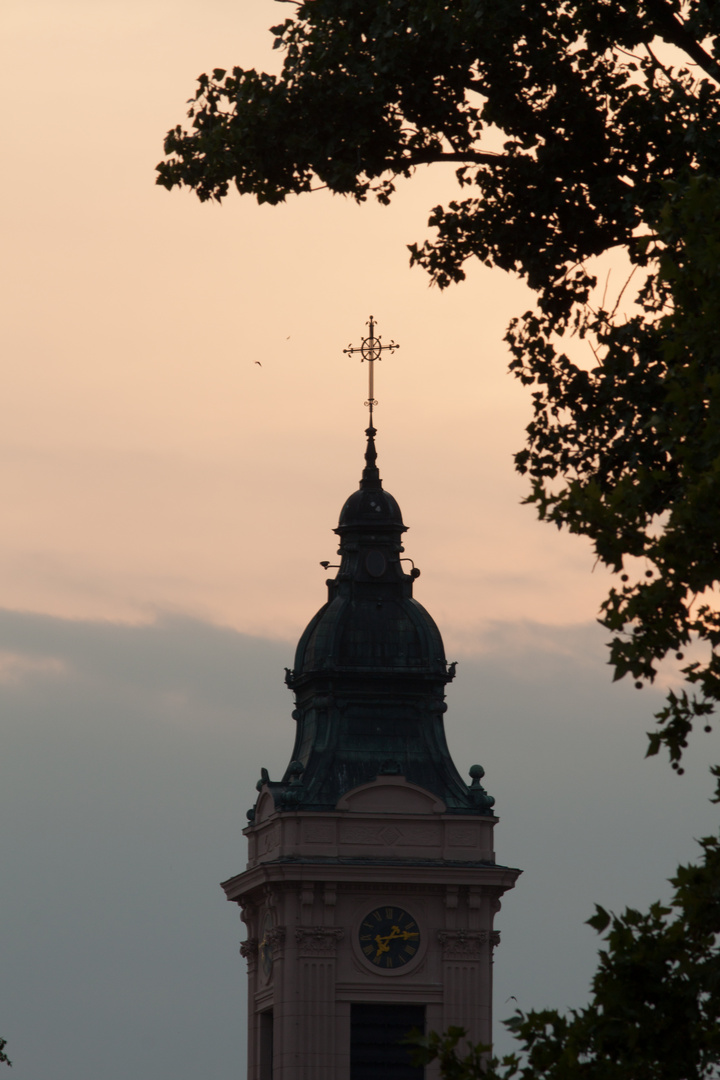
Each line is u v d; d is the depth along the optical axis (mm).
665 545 99500
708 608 100375
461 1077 100812
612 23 135750
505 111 139875
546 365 140375
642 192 136125
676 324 105312
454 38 135500
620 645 100688
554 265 142375
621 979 100000
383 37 137625
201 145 142375
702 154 133375
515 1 134625
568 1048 99688
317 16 140750
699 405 104000
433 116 140750
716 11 130875
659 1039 99188
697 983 99500
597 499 101625
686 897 100688
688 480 101125
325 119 140875
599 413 135875
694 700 100938
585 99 138875
